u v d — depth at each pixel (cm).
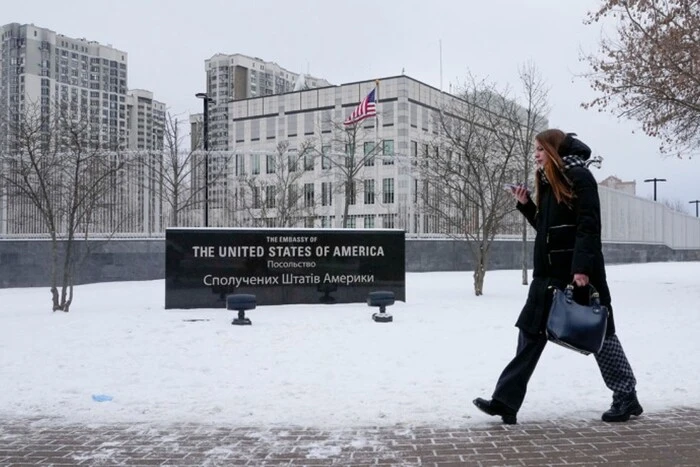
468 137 2169
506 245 3102
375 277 1380
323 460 429
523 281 2042
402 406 568
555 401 577
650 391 612
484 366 730
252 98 7256
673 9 1573
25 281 2161
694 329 993
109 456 442
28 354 805
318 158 4234
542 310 489
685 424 505
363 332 970
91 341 891
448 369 716
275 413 552
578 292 484
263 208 2831
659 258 4606
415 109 6162
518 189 529
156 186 2809
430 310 1238
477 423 514
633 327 1016
